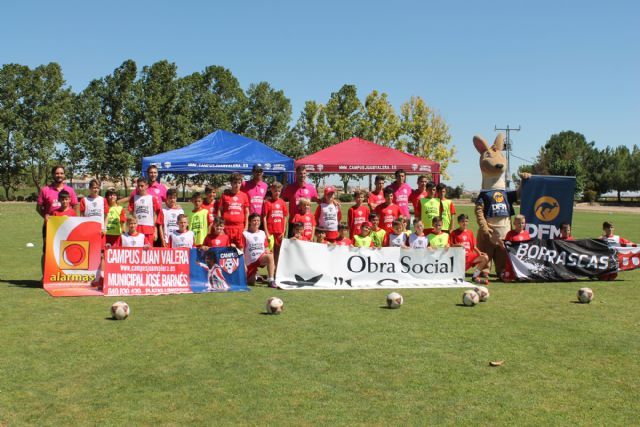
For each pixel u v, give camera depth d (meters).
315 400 4.72
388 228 12.66
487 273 12.02
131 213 11.22
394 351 6.16
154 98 66.25
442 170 72.88
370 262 11.08
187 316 7.96
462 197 85.56
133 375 5.33
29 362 5.70
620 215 42.47
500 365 5.68
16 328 7.12
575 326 7.40
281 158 17.86
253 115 75.25
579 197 73.50
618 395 4.89
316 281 10.84
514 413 4.47
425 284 11.13
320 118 71.75
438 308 8.66
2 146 64.12
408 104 71.19
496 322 7.62
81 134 65.81
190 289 10.28
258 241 11.00
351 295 9.94
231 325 7.39
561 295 9.88
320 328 7.23
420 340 6.63
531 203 12.80
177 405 4.59
